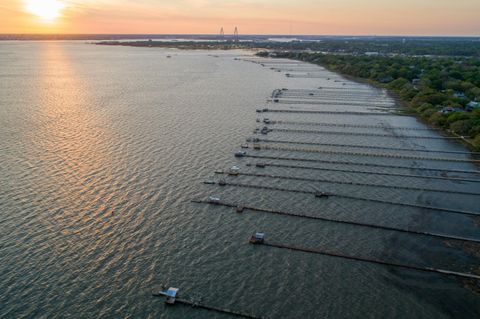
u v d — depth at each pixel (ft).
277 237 240.94
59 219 252.01
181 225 251.19
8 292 188.96
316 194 295.69
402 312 181.27
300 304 185.47
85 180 308.81
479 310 182.60
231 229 248.73
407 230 250.37
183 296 189.57
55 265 208.74
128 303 184.75
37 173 318.86
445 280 203.10
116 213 261.85
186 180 317.22
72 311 179.11
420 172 345.72
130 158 359.25
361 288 196.75
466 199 295.28
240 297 189.78
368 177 333.01
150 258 217.36
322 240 238.68
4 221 247.29
